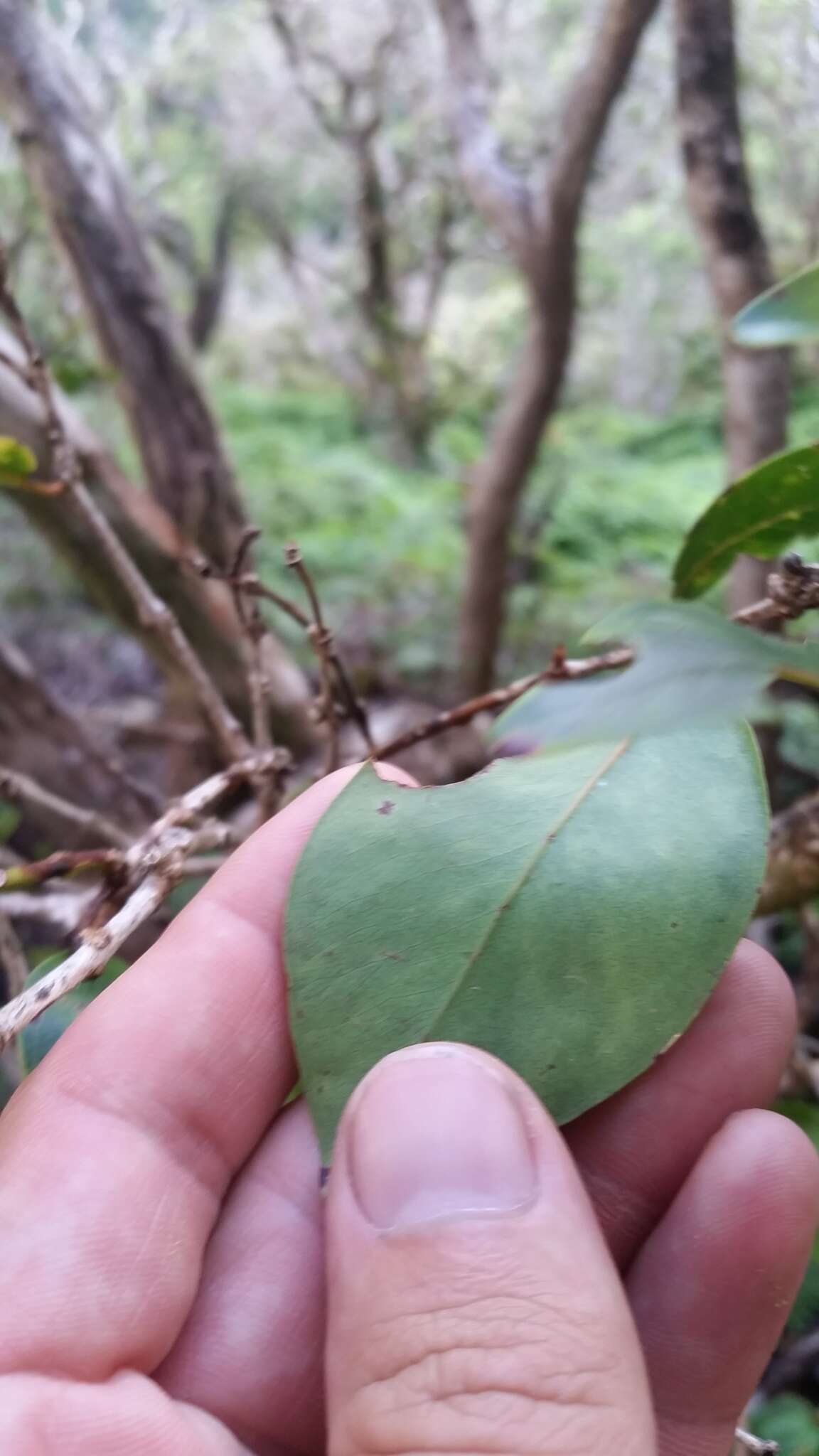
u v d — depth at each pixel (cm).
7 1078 20
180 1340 11
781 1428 20
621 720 6
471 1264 8
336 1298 8
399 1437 7
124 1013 11
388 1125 8
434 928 9
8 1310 9
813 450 10
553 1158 8
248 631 13
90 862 10
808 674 6
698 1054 11
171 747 30
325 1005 9
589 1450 7
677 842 9
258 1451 10
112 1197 10
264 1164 12
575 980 9
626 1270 12
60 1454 9
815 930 18
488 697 12
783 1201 11
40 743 26
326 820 10
